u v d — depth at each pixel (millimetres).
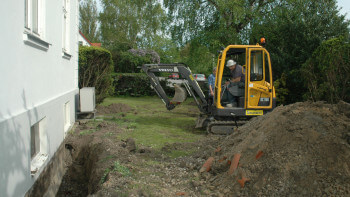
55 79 5566
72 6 8250
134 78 17672
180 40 15922
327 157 3062
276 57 10008
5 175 2844
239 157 3725
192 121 9289
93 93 8883
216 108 7352
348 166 2920
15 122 3123
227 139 4844
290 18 10289
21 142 3305
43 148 4535
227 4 12719
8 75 3070
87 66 10242
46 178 4430
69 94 7234
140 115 10211
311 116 3543
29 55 3809
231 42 13555
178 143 5973
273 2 12992
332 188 2828
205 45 14945
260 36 12180
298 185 2986
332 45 8047
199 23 15336
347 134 3125
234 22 12953
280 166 3199
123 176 3887
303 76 9062
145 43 35406
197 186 3662
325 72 7859
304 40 9797
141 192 3348
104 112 10586
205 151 5078
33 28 4258
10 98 3133
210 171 4062
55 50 5535
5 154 2846
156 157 5055
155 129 7711
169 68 8414
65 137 6547
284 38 10398
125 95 17781
